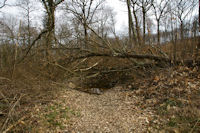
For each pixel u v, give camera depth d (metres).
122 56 7.14
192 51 6.02
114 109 4.26
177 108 3.52
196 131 2.65
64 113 3.92
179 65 5.77
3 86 4.43
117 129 3.20
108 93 6.00
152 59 6.70
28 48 6.94
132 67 7.04
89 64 8.38
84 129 3.25
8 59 5.79
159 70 6.22
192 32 5.77
